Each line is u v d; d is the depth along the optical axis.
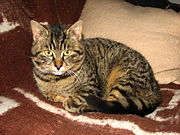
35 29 0.42
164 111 0.41
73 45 0.43
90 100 0.39
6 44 0.47
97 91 0.44
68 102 0.41
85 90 0.43
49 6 0.56
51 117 0.38
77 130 0.35
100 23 0.53
